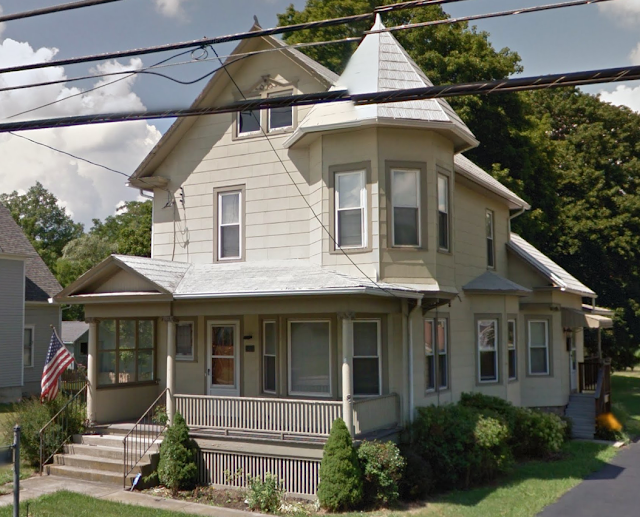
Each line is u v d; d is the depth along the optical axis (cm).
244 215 1752
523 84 707
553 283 2209
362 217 1536
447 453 1440
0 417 2162
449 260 1644
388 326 1553
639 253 3562
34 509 1177
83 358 4194
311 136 1606
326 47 2936
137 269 1592
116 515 1158
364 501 1289
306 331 1611
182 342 1823
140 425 1612
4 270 2797
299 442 1345
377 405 1450
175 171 1870
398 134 1547
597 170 3794
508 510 1281
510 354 2081
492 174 3084
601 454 1884
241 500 1327
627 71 669
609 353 3844
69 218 7075
